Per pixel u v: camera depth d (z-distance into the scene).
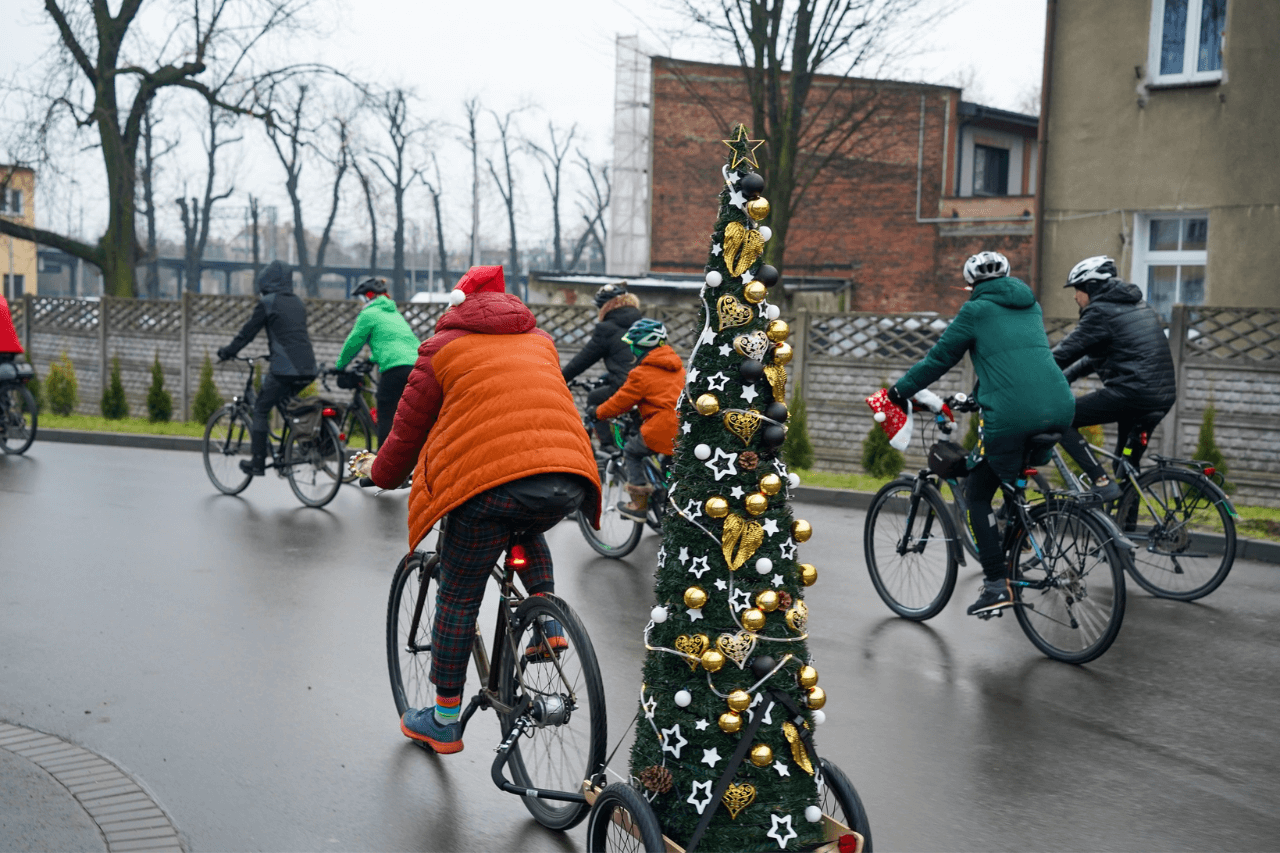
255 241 62.81
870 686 5.55
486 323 4.17
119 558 7.94
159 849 3.67
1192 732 4.98
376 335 10.55
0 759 4.36
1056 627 6.04
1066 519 5.97
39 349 18.75
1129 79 16.89
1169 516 7.36
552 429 3.97
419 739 4.47
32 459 13.13
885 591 7.01
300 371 10.25
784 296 21.55
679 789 3.20
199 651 5.87
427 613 4.65
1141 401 7.36
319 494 10.14
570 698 3.84
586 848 3.79
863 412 12.67
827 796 3.44
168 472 12.17
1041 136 17.69
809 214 32.41
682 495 3.28
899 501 6.89
